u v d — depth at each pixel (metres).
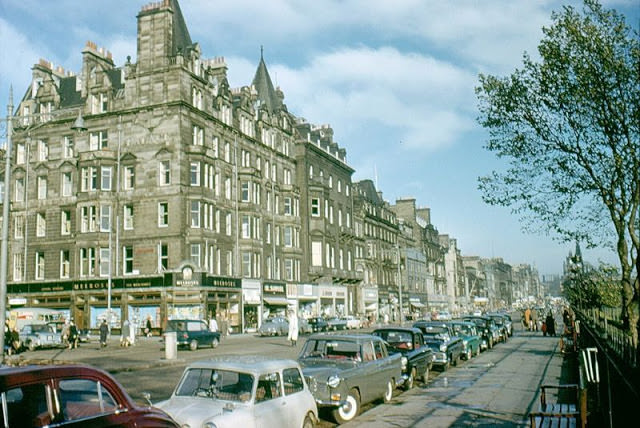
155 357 24.92
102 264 44.28
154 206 43.62
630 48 16.81
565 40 17.48
